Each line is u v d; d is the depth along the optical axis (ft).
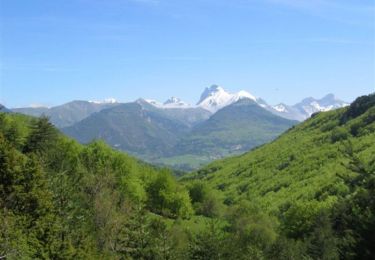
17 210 112.47
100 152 306.55
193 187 428.97
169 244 149.18
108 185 203.21
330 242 185.78
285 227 327.88
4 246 89.61
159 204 348.18
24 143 231.71
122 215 167.02
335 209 68.69
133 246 149.38
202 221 334.24
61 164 204.74
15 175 113.80
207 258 150.82
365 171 63.21
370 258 59.31
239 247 190.49
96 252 125.70
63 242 109.19
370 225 59.67
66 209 137.90
